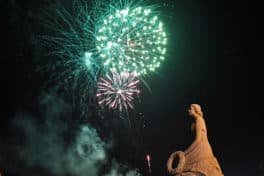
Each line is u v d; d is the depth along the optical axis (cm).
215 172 1752
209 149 1791
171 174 1769
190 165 1753
